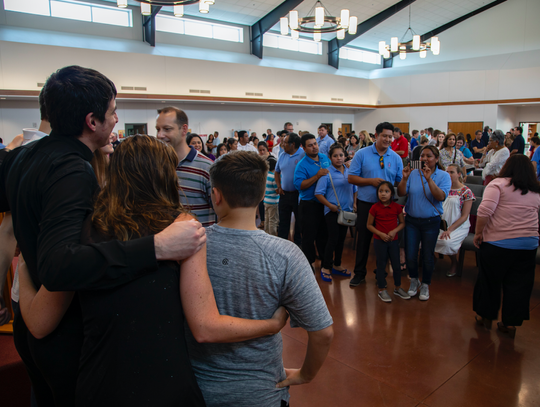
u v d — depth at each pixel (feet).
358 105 56.54
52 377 3.18
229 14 44.27
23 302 3.16
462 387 6.95
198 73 41.24
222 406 3.41
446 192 10.42
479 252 8.92
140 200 2.92
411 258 10.83
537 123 52.29
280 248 3.44
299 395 6.82
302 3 43.34
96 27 37.55
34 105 33.60
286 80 48.85
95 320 2.64
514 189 8.17
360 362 7.80
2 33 31.55
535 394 6.73
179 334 2.84
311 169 12.42
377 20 48.88
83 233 2.74
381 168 11.48
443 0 47.47
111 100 3.36
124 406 2.60
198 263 2.87
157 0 21.26
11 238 4.66
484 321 9.12
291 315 3.62
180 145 7.08
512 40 49.65
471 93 50.85
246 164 3.47
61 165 3.01
